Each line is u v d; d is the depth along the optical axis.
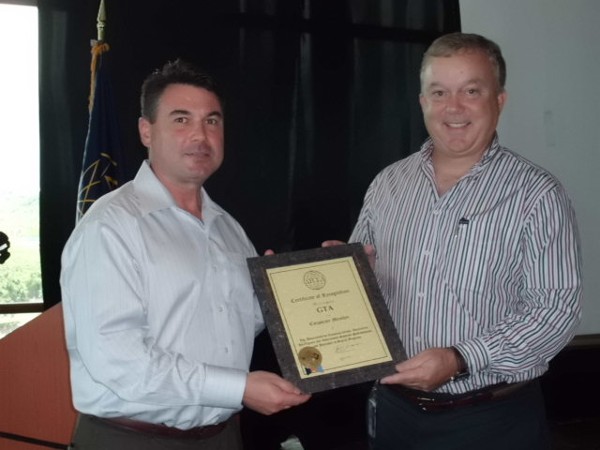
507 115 3.85
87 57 3.16
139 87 3.26
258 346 3.45
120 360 1.42
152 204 1.57
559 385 3.84
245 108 3.50
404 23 3.71
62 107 3.15
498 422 1.68
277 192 3.58
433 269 1.74
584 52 3.91
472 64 1.69
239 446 1.70
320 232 3.65
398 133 3.73
